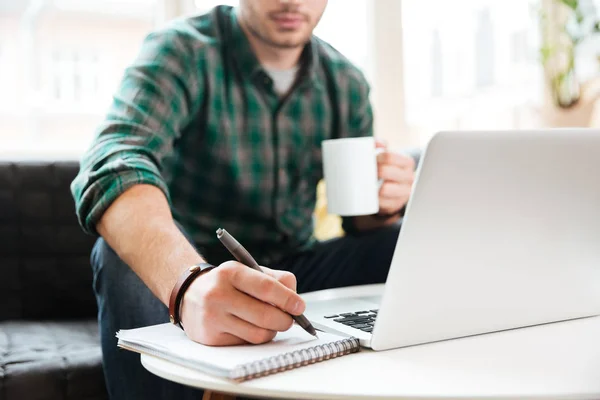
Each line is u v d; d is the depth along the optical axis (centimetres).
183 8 227
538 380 62
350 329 79
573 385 60
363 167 130
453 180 69
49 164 177
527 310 82
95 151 106
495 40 267
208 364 65
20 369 124
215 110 139
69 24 227
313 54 150
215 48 140
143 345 77
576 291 84
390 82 249
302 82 148
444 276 73
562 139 74
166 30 138
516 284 79
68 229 176
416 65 257
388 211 143
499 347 74
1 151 215
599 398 58
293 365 67
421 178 67
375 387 60
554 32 270
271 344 73
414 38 256
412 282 71
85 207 100
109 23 231
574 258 81
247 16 140
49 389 124
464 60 265
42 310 173
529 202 75
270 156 146
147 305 105
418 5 255
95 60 231
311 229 156
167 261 87
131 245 92
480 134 69
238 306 72
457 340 78
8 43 221
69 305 175
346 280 155
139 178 99
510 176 72
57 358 129
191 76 135
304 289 152
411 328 74
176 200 143
